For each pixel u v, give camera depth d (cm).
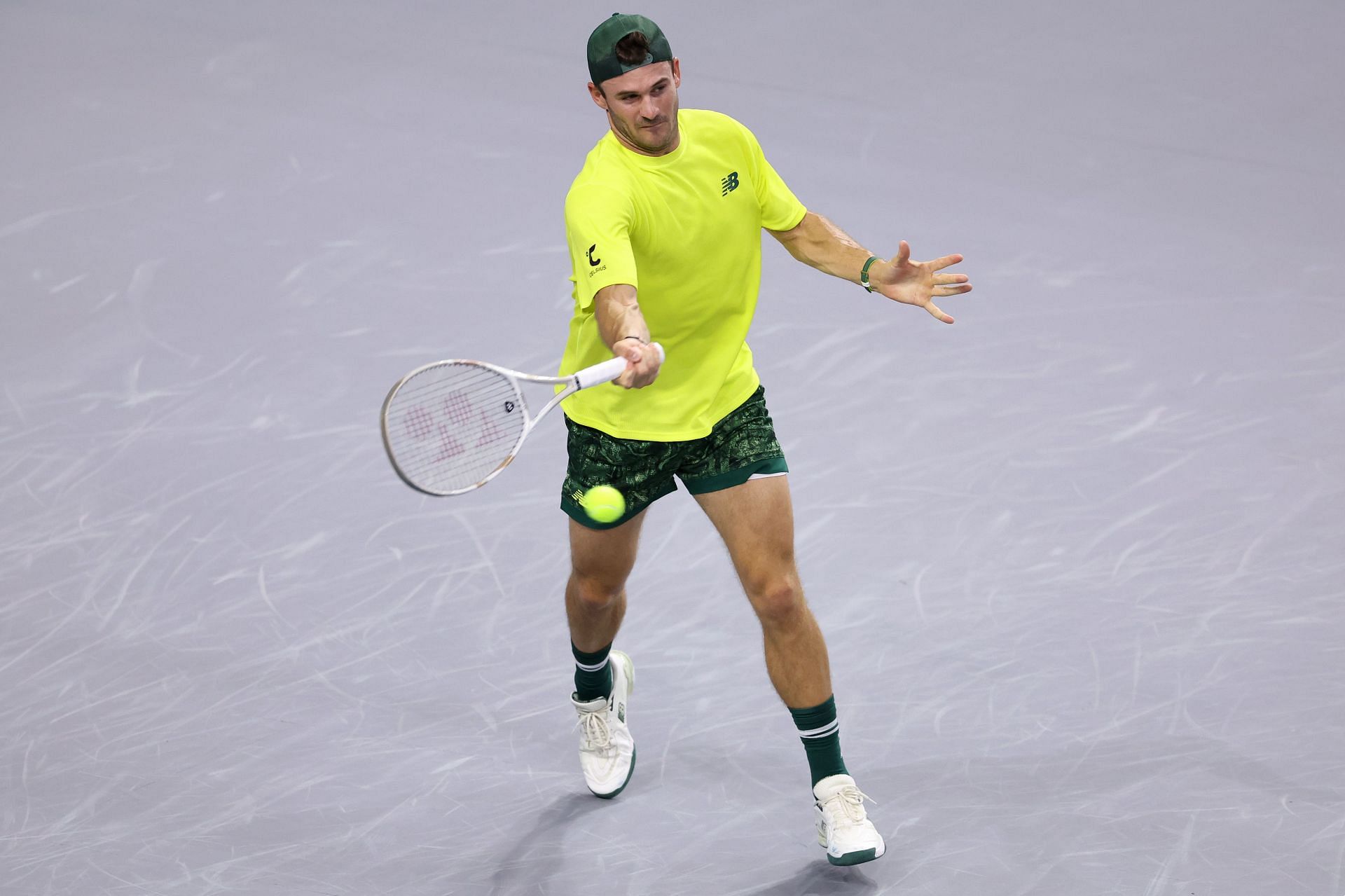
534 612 1870
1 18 4278
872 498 2136
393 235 3075
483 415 1253
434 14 4466
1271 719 1603
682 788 1548
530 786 1555
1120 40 4309
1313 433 2284
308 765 1577
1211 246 3059
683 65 4094
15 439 2275
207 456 2238
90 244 2977
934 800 1498
